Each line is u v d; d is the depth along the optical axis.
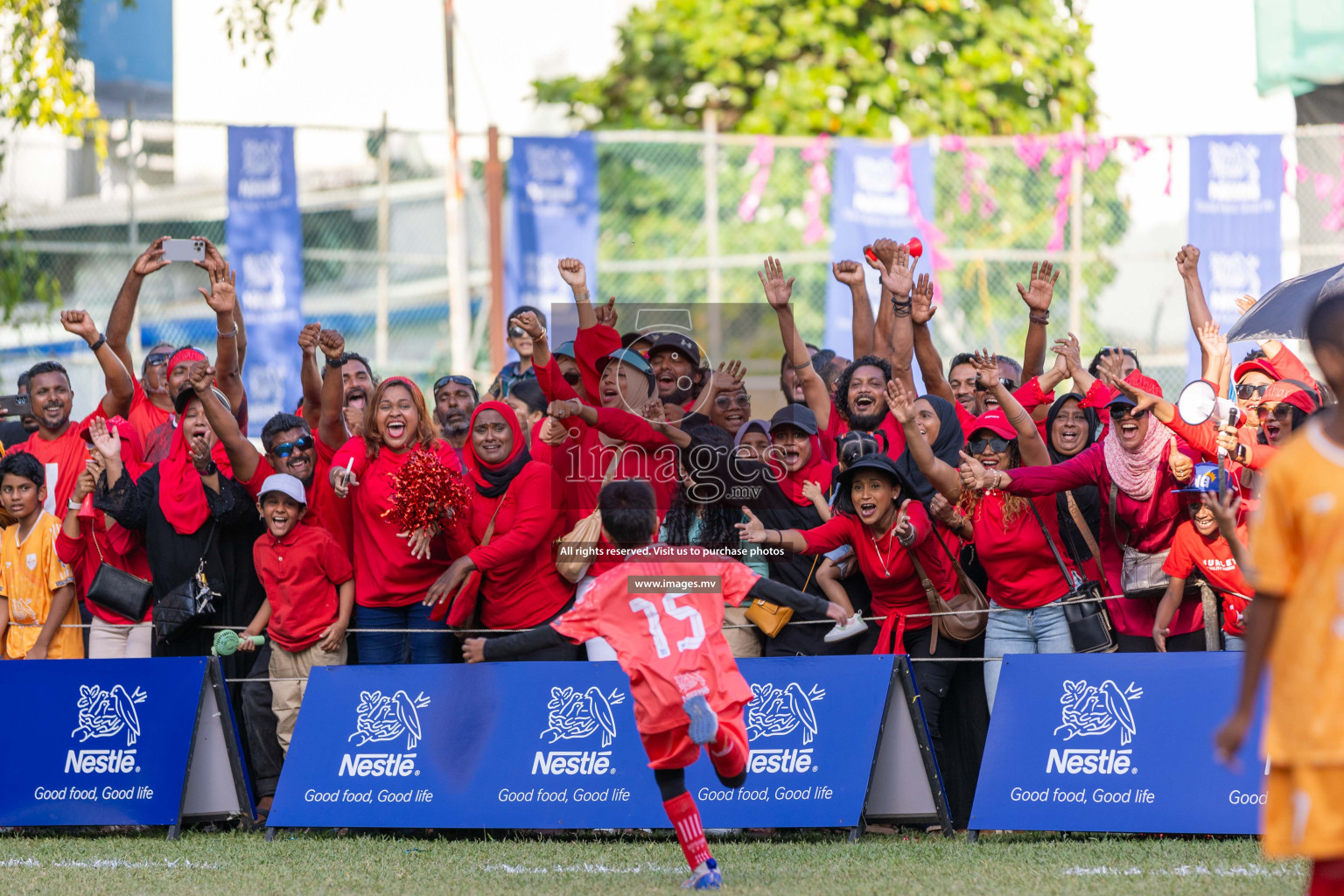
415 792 15.83
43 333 32.81
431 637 16.83
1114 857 13.56
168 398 19.55
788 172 43.72
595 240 34.03
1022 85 49.25
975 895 12.12
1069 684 15.01
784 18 51.44
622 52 53.50
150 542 17.41
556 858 14.45
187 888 13.30
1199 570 15.22
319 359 31.44
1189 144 31.09
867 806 15.22
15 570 17.91
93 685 16.89
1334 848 8.66
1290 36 33.56
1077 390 17.66
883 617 16.19
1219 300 30.66
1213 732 14.35
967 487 15.69
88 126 33.44
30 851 15.49
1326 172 30.55
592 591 13.08
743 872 13.40
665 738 12.67
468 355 36.44
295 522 17.02
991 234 36.22
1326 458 8.92
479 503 16.81
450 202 35.75
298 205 32.09
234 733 16.52
